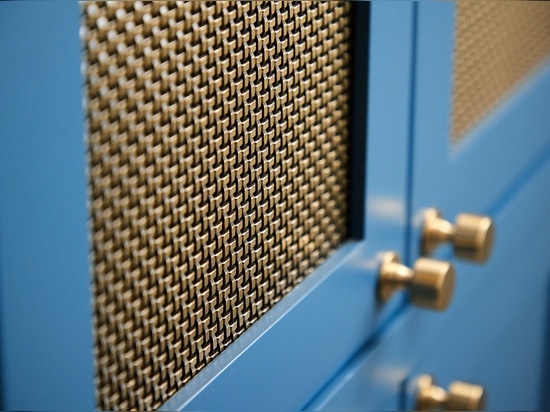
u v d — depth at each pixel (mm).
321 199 666
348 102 678
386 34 685
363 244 710
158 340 523
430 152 795
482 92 906
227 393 559
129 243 492
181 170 515
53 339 431
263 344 589
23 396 422
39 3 396
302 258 653
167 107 497
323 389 688
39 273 418
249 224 581
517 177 1020
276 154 596
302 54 604
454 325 900
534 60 1031
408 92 739
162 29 485
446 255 869
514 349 1084
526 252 1067
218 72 526
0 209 396
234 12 529
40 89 403
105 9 453
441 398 835
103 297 483
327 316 671
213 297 559
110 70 461
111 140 469
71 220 430
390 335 773
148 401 523
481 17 871
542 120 1061
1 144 392
